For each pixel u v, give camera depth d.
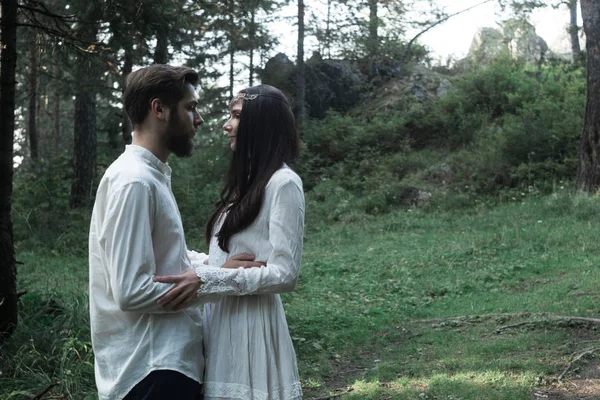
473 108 19.31
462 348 5.79
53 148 29.22
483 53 25.69
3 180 5.14
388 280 8.82
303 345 6.02
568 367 4.99
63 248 12.56
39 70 8.31
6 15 5.24
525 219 12.35
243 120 2.46
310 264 10.22
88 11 6.27
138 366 2.15
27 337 5.10
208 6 7.43
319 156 19.47
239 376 2.32
